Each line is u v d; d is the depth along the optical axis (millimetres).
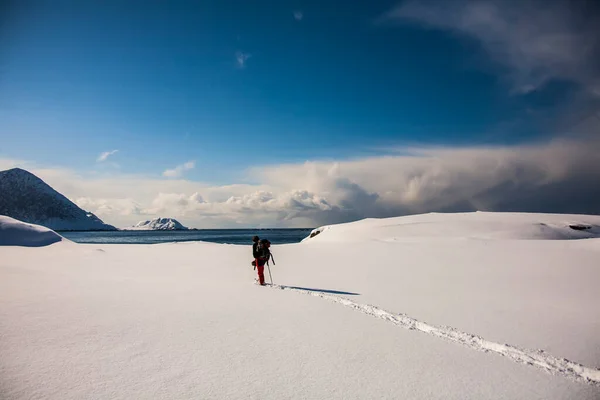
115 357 4027
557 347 5363
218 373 3725
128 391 3188
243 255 24594
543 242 26297
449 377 3980
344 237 50656
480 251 22203
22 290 7789
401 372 4047
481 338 5664
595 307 8352
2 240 28688
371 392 3461
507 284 11625
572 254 18828
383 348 4902
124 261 19828
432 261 18625
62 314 5770
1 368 3543
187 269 16312
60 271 13406
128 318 5766
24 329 4863
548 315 7465
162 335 4961
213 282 11469
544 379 4094
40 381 3291
